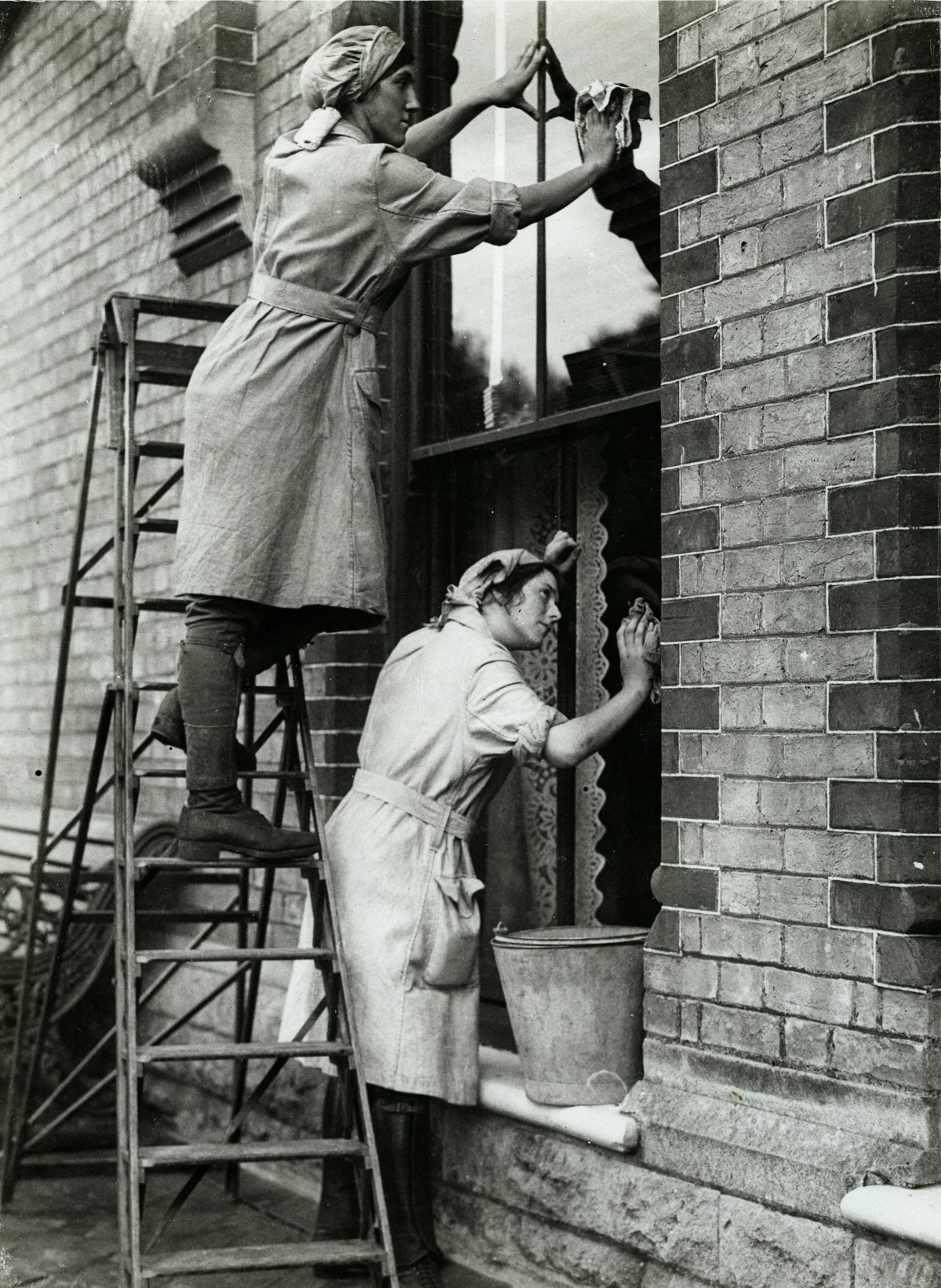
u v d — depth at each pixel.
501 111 5.12
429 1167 4.43
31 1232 5.06
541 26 4.98
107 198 7.61
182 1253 3.88
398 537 5.41
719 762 3.76
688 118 3.87
